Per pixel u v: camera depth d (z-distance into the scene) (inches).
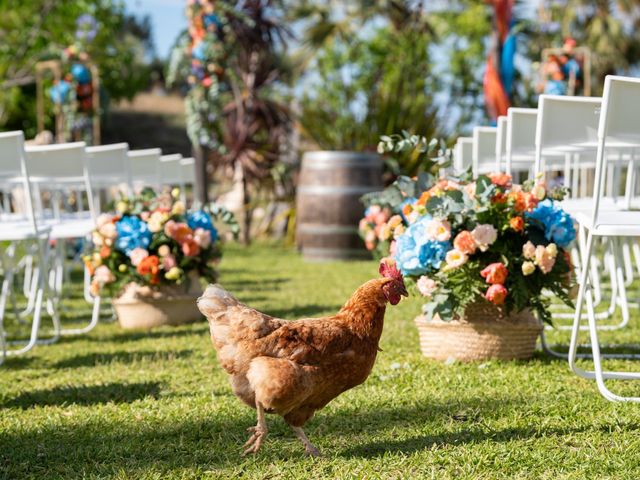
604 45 854.5
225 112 543.8
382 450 116.5
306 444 113.9
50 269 271.4
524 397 138.8
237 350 107.4
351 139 501.0
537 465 107.3
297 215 448.8
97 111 463.8
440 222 161.3
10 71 778.8
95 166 231.9
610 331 204.5
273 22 550.3
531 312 169.2
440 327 169.0
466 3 737.0
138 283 228.8
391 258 178.5
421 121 488.7
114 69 847.7
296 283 319.6
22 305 291.6
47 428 131.1
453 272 161.5
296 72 647.8
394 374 158.9
